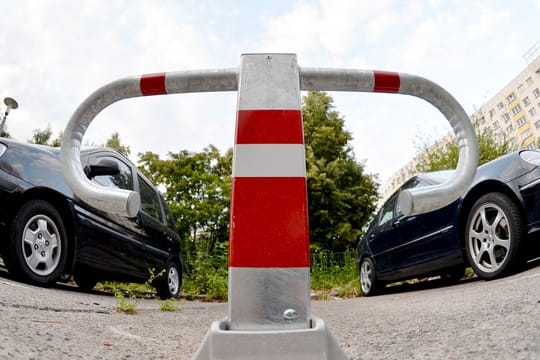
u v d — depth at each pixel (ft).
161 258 18.75
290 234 3.90
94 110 4.39
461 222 15.10
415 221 17.24
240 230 3.91
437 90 4.41
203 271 26.20
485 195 14.17
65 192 13.44
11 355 5.38
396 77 4.35
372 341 7.41
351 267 31.04
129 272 16.35
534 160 13.61
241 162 4.00
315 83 4.33
